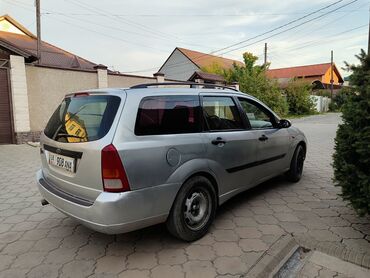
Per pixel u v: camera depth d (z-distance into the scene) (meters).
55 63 17.17
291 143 4.73
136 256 2.84
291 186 4.85
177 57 43.22
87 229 3.42
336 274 2.54
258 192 4.57
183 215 2.93
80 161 2.61
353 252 2.81
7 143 9.70
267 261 2.68
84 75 11.41
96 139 2.54
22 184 5.22
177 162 2.84
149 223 2.70
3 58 9.38
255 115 4.17
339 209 3.87
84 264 2.72
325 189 4.68
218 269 2.61
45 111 10.50
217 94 3.59
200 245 3.02
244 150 3.69
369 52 2.89
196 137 3.09
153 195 2.65
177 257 2.81
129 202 2.48
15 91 9.53
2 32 20.48
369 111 2.78
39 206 4.15
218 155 3.29
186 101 3.16
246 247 2.96
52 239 3.20
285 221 3.53
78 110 2.92
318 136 11.86
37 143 9.61
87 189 2.59
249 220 3.57
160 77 14.04
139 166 2.55
